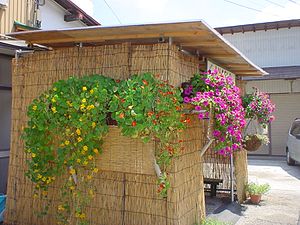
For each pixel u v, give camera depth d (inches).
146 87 134.8
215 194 253.6
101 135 146.3
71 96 146.6
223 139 162.1
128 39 160.4
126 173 152.9
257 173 390.6
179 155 149.1
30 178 165.6
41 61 175.0
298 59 560.7
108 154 153.6
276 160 510.9
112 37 157.8
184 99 149.6
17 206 176.6
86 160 147.7
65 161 151.6
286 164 467.8
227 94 156.2
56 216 165.2
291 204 242.4
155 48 148.6
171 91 138.9
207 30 141.1
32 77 176.9
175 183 144.7
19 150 178.4
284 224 195.2
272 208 231.0
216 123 158.7
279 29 569.3
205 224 166.6
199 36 149.3
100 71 160.1
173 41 158.2
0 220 182.1
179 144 148.3
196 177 169.6
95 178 158.1
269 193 280.1
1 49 214.8
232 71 245.8
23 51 182.7
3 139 231.5
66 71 167.9
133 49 153.3
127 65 154.0
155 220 147.0
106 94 141.6
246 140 227.9
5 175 230.5
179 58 156.4
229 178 257.8
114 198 154.6
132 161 149.2
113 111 138.7
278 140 553.9
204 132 179.9
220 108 150.9
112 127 152.9
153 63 148.3
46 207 167.0
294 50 563.2
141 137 139.0
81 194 156.9
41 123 152.2
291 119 547.5
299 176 370.9
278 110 554.3
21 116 178.7
